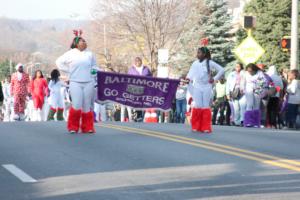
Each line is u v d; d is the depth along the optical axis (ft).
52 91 71.82
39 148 36.47
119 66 141.59
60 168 29.99
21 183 26.63
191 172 28.86
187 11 133.39
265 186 25.72
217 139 41.70
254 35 150.92
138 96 62.18
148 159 32.48
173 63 138.51
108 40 136.98
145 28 130.31
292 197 23.72
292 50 76.79
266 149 36.86
